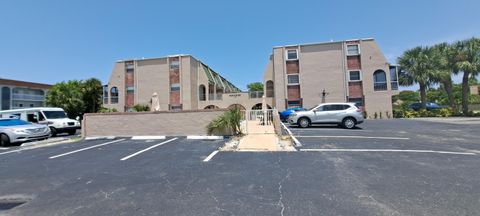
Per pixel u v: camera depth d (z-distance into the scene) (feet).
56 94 103.96
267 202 13.15
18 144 41.22
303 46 100.37
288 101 100.07
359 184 15.66
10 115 58.08
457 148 27.32
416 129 46.93
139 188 15.87
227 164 21.62
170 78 111.55
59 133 56.59
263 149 27.96
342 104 51.52
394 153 24.81
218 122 39.58
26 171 21.12
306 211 11.97
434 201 12.82
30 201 14.20
